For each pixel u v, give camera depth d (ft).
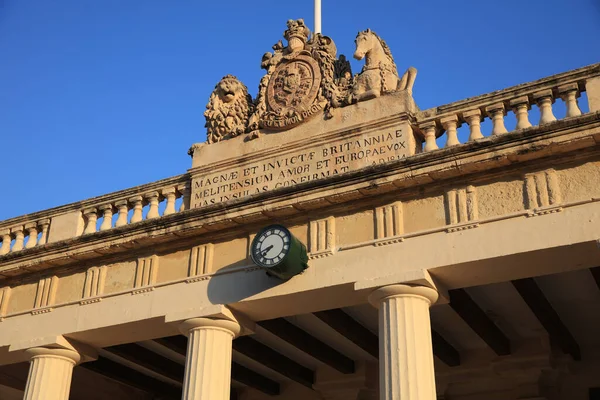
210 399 63.26
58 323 73.97
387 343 58.03
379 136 67.26
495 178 59.98
